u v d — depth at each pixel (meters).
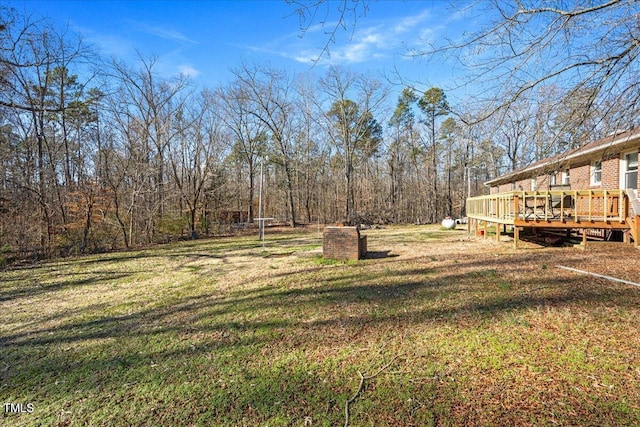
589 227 8.44
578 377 2.64
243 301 5.25
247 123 27.45
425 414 2.30
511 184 19.97
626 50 3.19
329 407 2.44
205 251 12.41
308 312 4.55
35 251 11.77
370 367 2.98
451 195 29.92
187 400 2.62
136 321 4.59
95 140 16.91
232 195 26.34
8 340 4.11
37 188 13.14
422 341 3.46
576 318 3.81
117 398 2.71
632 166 9.03
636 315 3.80
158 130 17.98
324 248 8.79
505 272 6.23
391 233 16.91
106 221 14.29
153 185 16.81
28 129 14.75
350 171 26.36
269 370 3.02
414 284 5.73
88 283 7.39
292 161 29.19
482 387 2.59
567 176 12.51
